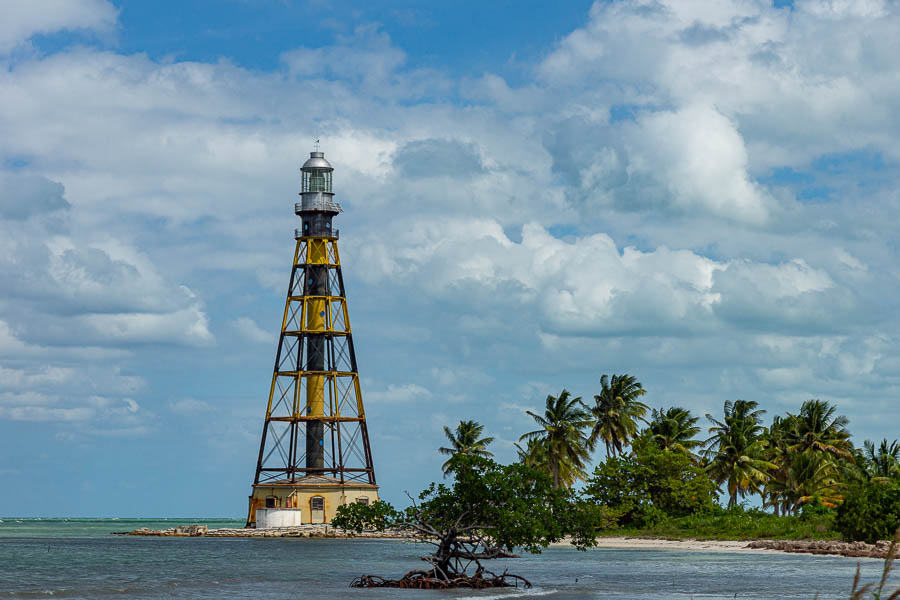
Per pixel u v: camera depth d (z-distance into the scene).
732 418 127.69
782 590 53.84
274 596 51.59
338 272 142.62
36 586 60.56
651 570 71.00
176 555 102.31
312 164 143.25
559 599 48.53
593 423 128.38
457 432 148.25
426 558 53.22
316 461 138.38
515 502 50.66
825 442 125.56
